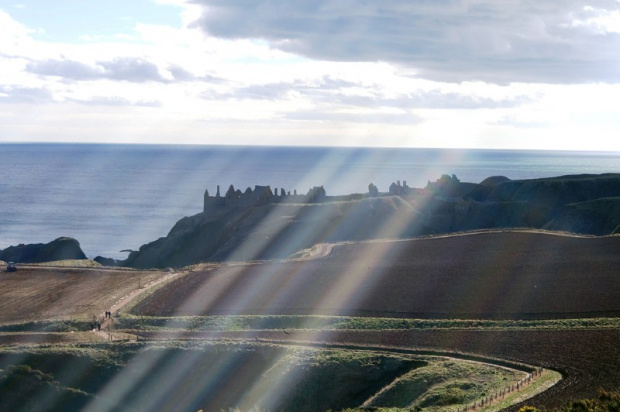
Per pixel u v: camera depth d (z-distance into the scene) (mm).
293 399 59156
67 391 62062
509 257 99312
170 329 75500
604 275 87438
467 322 72188
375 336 68812
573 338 64750
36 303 89000
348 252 109062
